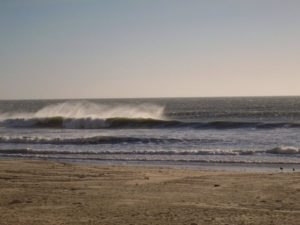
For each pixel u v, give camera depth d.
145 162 23.70
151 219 9.83
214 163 23.11
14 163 21.12
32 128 49.81
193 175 17.48
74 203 11.79
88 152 27.69
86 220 9.77
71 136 38.09
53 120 51.47
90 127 49.78
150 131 43.09
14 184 15.01
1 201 12.07
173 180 16.00
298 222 9.47
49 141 34.03
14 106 163.88
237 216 10.10
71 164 21.20
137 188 14.26
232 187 14.32
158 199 12.38
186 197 12.68
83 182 15.52
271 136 35.53
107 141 33.38
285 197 12.48
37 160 23.14
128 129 46.31
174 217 10.02
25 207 11.27
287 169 21.03
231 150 27.20
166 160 24.31
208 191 13.64
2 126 51.94
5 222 9.54
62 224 9.37
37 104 192.38
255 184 14.78
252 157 25.06
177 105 162.62
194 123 46.44
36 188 14.22
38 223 9.46
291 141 32.03
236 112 101.19
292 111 104.56
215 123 45.44
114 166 21.02
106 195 12.99
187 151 27.17
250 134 37.53
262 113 94.75
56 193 13.32
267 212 10.55
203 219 9.79
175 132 41.28
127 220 9.74
